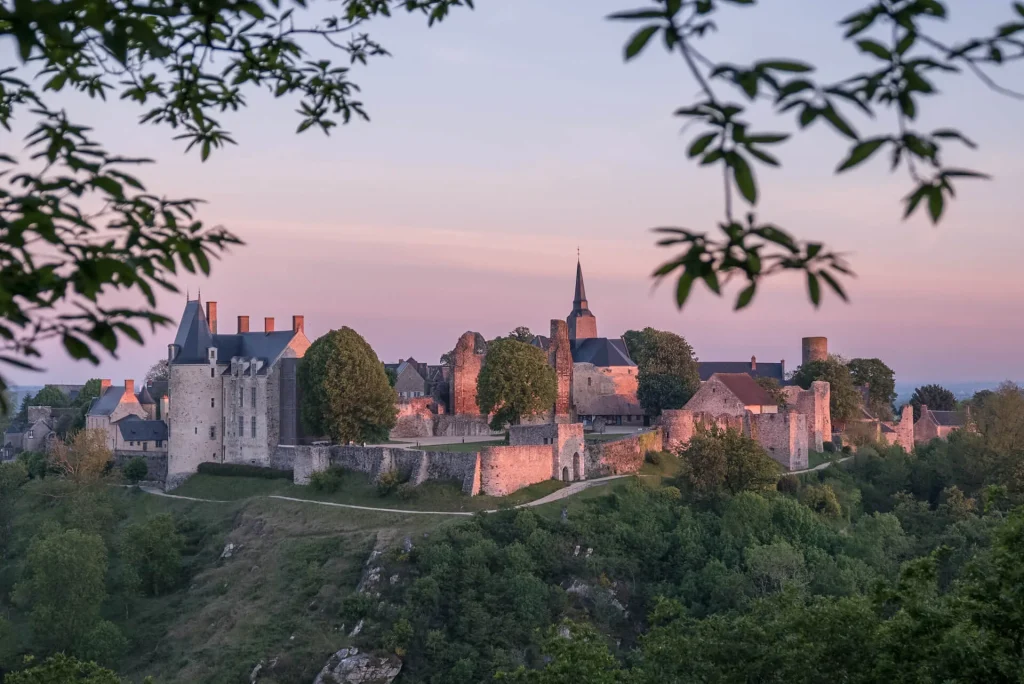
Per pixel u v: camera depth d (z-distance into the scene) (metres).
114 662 68.00
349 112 16.89
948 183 7.75
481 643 62.72
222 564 80.81
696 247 8.02
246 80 15.64
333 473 89.75
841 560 72.31
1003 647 24.67
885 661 26.06
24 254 9.41
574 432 88.50
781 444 97.94
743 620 31.36
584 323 154.88
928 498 101.25
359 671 60.78
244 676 61.94
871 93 8.23
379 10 17.89
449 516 78.31
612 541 73.88
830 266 7.98
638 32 7.91
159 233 10.46
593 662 33.34
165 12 10.10
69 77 14.34
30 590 71.88
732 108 7.54
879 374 141.25
